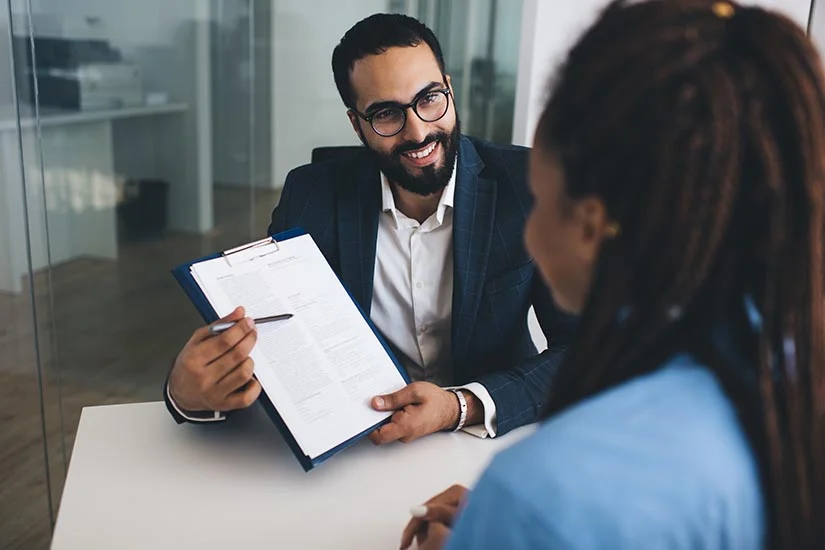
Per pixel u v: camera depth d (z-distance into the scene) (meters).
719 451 0.47
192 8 2.97
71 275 3.13
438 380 1.40
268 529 0.90
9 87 2.89
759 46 0.47
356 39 1.23
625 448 0.47
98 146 3.05
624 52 0.48
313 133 3.07
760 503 0.48
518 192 1.34
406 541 0.83
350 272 1.35
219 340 1.00
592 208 0.50
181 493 0.96
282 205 1.43
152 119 3.08
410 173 1.26
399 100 1.21
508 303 1.32
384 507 0.95
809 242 0.47
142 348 3.11
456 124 1.28
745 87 0.46
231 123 3.10
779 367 0.49
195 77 3.04
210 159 3.15
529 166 0.56
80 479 0.98
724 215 0.46
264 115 3.08
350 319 1.14
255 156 3.14
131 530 0.89
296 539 0.88
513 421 1.15
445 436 1.13
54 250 3.10
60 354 3.04
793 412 0.48
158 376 2.96
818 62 0.47
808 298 0.48
